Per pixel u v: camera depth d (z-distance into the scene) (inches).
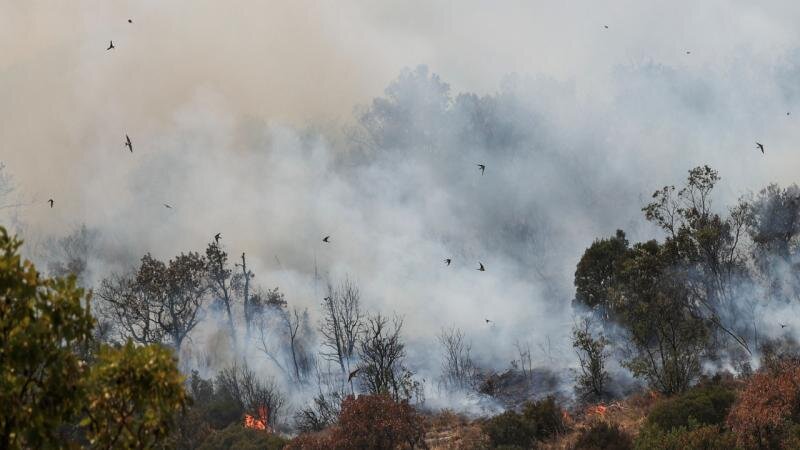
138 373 470.9
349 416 1804.9
